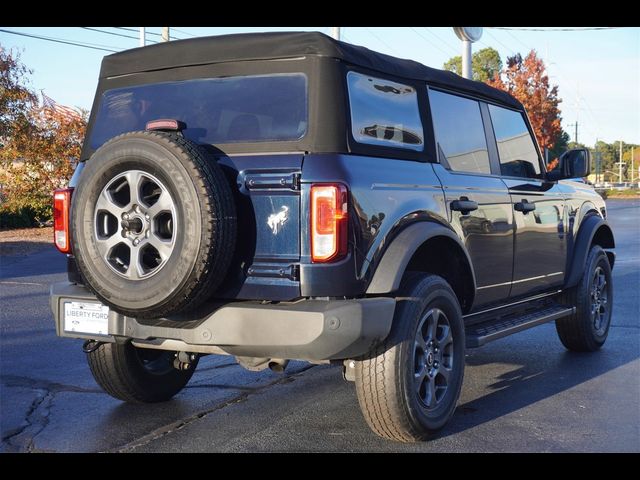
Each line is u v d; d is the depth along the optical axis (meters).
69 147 25.06
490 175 5.65
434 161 4.96
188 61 4.63
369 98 4.47
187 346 4.23
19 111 23.67
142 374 5.17
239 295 4.11
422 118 4.96
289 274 3.98
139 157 3.91
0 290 11.41
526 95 44.12
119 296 3.96
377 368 4.27
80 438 4.61
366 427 4.83
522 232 5.85
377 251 4.18
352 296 4.08
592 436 4.64
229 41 4.49
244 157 4.15
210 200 3.82
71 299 4.53
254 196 4.09
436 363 4.62
